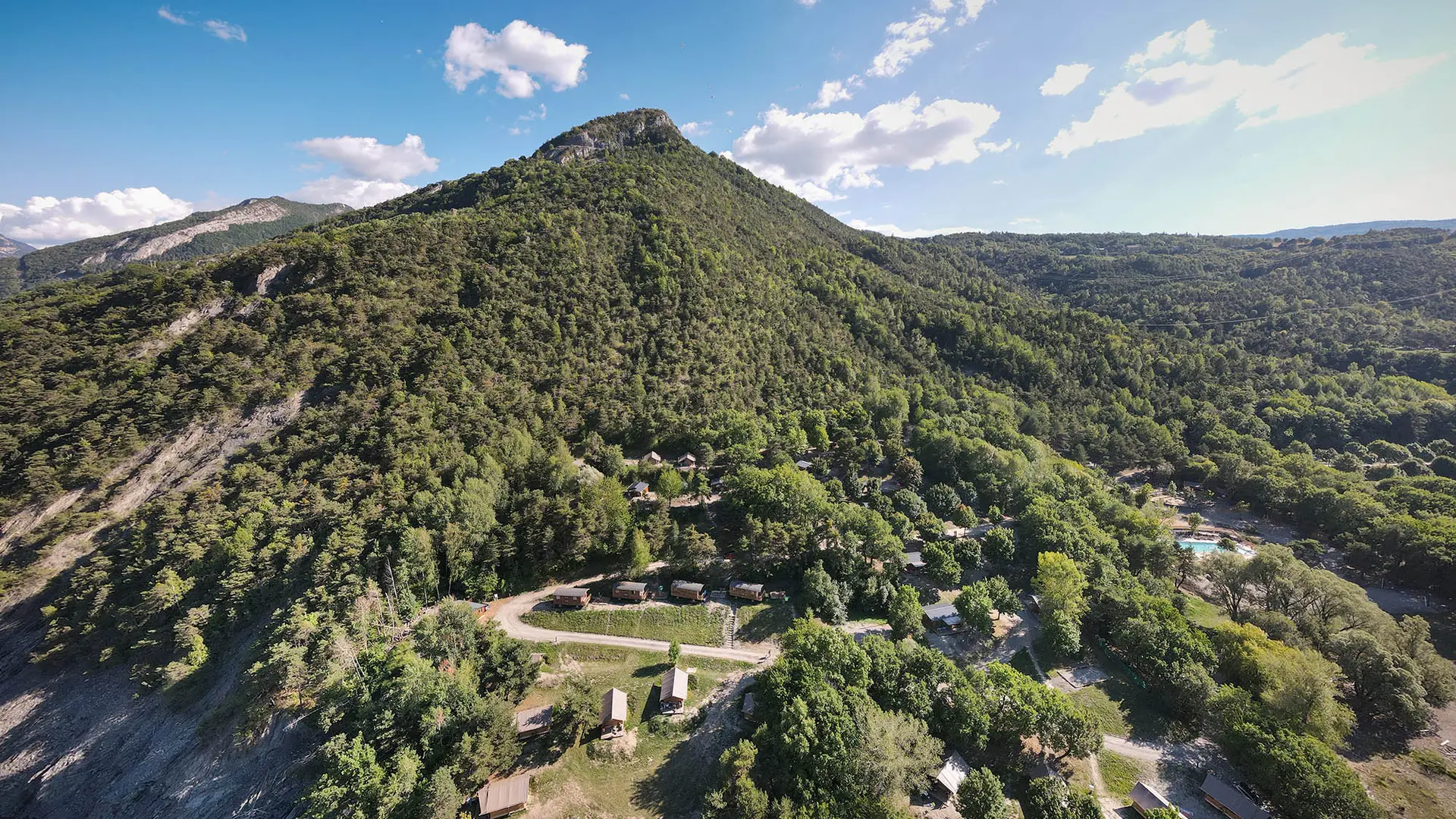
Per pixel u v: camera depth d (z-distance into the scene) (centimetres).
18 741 7419
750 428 13438
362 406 11044
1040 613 9819
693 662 8431
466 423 11462
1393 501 12800
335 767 5853
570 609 9350
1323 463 16162
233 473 9712
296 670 6894
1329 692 7069
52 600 8475
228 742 6844
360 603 8156
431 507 9406
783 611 9556
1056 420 18125
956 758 6844
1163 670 8062
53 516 9306
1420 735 7669
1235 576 10044
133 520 9162
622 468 12131
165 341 11994
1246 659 7962
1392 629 8450
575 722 6938
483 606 9294
